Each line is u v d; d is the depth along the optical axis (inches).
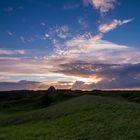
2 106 3186.5
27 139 1259.2
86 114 1624.0
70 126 1417.3
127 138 1055.6
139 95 3186.5
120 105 1755.7
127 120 1318.9
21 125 1711.4
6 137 1346.0
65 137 1206.3
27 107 3065.9
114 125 1258.6
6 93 4648.1
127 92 3538.4
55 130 1382.9
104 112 1593.3
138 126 1176.8
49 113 1876.2
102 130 1208.8
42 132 1368.1
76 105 1956.2
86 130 1258.0
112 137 1095.6
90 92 3929.6
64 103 2150.6
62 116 1729.8
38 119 1806.1
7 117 2097.7
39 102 3272.6
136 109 1588.3
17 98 4089.6
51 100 3257.9
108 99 2080.5
